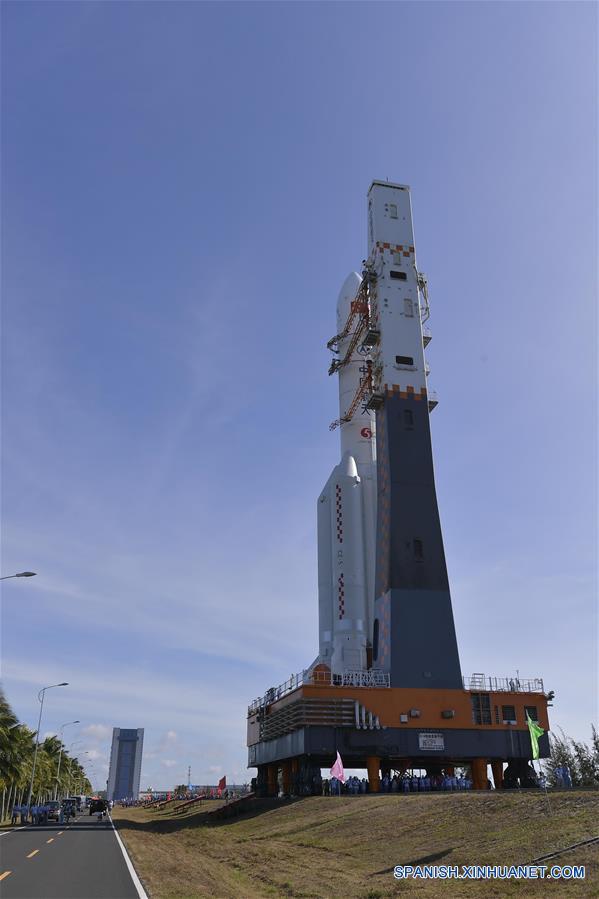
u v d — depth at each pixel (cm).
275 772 7531
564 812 2488
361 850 2916
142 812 10719
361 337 8325
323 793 5734
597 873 1844
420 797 3744
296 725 5903
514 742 6088
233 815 6028
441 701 6088
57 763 13600
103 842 3894
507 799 2947
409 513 6769
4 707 7088
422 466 6975
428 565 6612
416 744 5888
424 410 7194
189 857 3319
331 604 8075
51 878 2306
